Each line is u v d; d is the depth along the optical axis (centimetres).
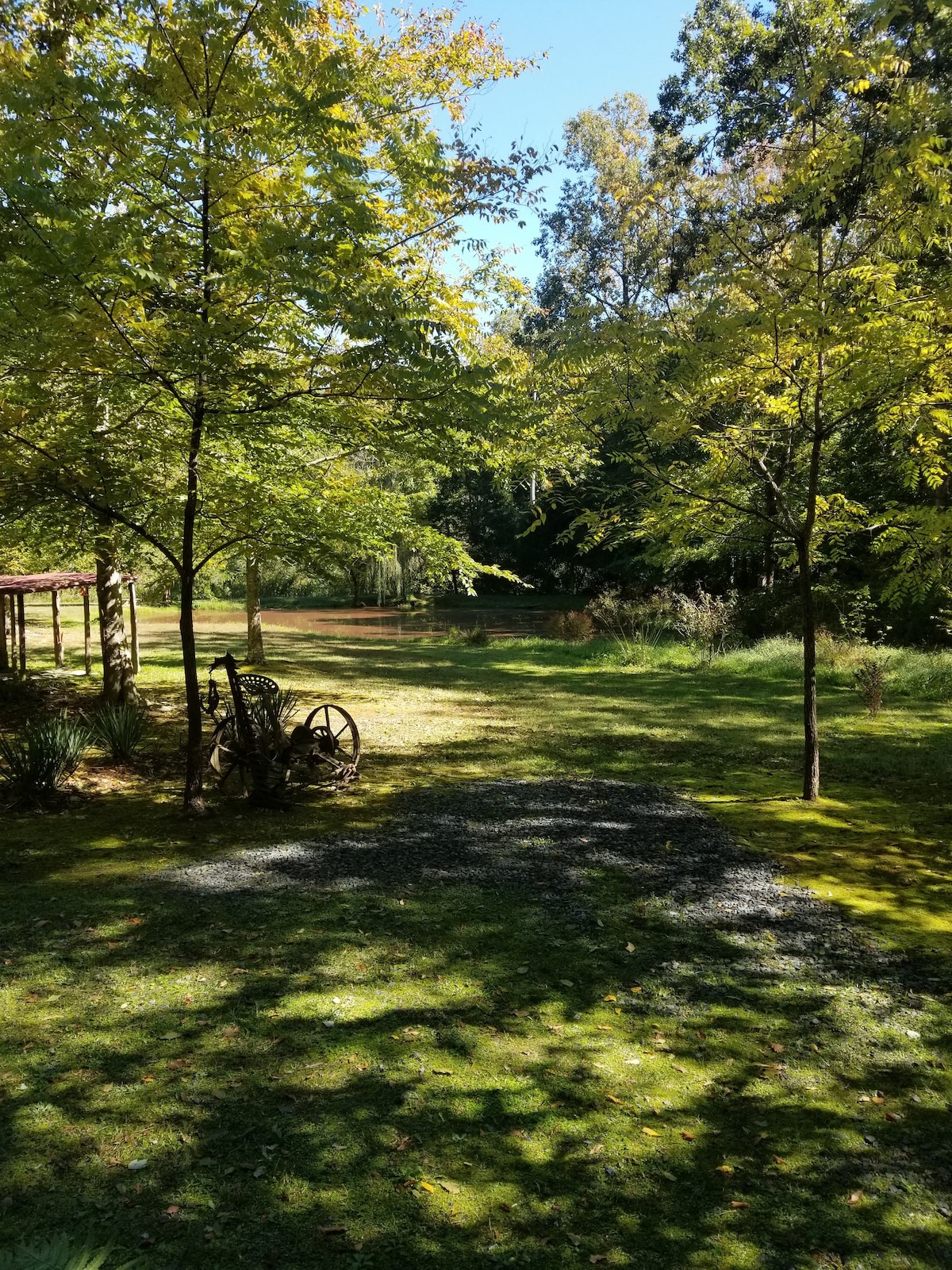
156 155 505
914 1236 272
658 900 547
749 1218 279
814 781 788
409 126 569
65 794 796
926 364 612
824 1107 337
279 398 622
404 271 726
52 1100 334
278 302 578
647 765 944
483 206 699
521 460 847
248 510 753
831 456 1338
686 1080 354
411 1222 274
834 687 1569
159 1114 327
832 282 641
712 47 2042
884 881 586
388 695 1450
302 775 859
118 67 545
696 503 782
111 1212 275
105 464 696
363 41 930
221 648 2286
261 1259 258
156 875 589
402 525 1084
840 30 641
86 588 1639
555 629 2698
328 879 581
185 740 1072
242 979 437
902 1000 423
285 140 536
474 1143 313
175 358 554
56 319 513
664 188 754
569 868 604
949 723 1209
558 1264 259
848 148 597
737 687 1588
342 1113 329
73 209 481
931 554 748
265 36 502
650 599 2705
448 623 3353
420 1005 412
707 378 660
